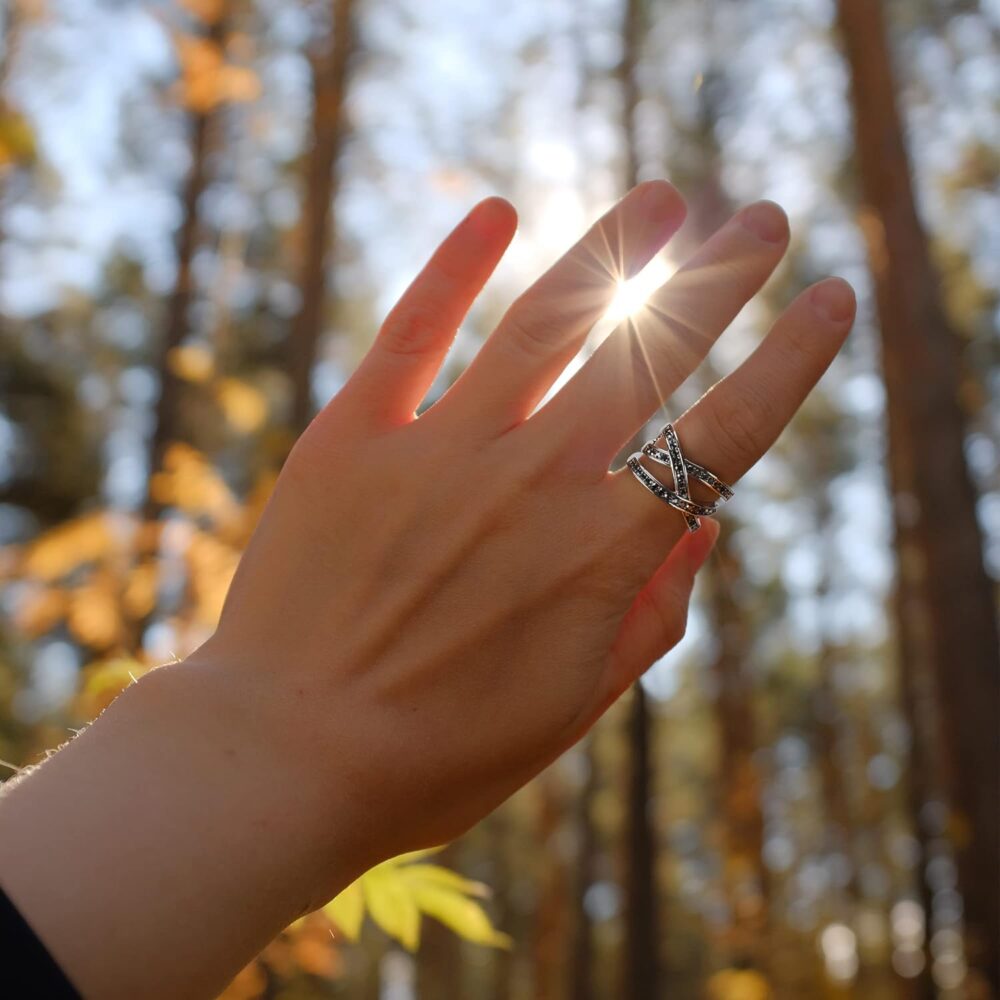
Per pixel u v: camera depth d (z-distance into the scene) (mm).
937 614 6387
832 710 18203
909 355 6789
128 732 597
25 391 13836
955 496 6469
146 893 541
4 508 13680
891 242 6957
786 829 20047
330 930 1141
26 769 587
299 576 681
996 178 11289
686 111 10992
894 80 7156
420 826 657
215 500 1922
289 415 7598
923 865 12141
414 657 656
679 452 712
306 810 601
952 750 6160
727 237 745
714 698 14398
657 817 12266
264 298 9734
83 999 509
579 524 701
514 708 670
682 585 801
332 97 6730
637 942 11820
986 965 5695
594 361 729
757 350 725
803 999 7008
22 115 1641
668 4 10750
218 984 558
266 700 631
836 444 17141
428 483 698
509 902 21797
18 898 513
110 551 1913
